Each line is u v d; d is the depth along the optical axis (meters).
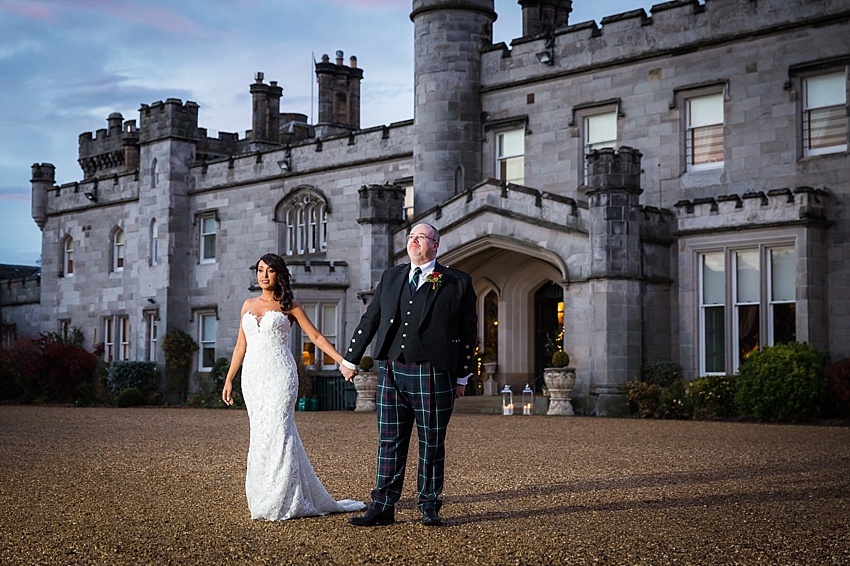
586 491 8.16
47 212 41.06
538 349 26.12
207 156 36.56
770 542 5.90
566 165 25.58
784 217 20.05
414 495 8.15
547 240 22.14
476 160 27.22
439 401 6.63
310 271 29.67
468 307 6.75
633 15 24.30
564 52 25.62
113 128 51.56
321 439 13.89
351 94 41.53
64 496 7.99
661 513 6.98
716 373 21.22
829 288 20.25
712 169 22.98
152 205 35.44
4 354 35.62
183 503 7.60
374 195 25.47
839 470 9.66
